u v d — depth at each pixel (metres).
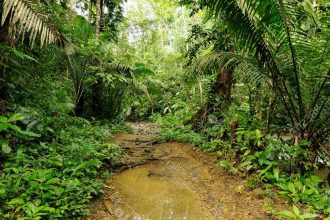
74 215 2.45
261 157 3.28
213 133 5.09
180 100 8.05
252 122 4.02
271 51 3.29
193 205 3.04
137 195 3.30
